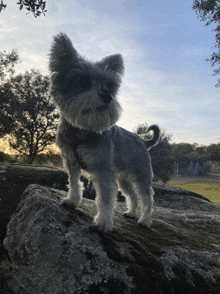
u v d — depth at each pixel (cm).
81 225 53
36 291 41
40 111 479
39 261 45
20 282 43
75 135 52
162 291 43
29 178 103
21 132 466
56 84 53
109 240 50
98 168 52
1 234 82
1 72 389
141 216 67
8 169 106
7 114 384
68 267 43
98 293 40
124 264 45
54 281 41
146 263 47
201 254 54
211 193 516
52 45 52
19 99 454
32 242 47
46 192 65
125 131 69
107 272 43
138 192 69
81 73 52
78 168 60
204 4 240
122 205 91
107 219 52
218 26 245
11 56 390
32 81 488
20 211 58
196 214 89
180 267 48
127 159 64
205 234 70
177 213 89
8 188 96
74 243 47
